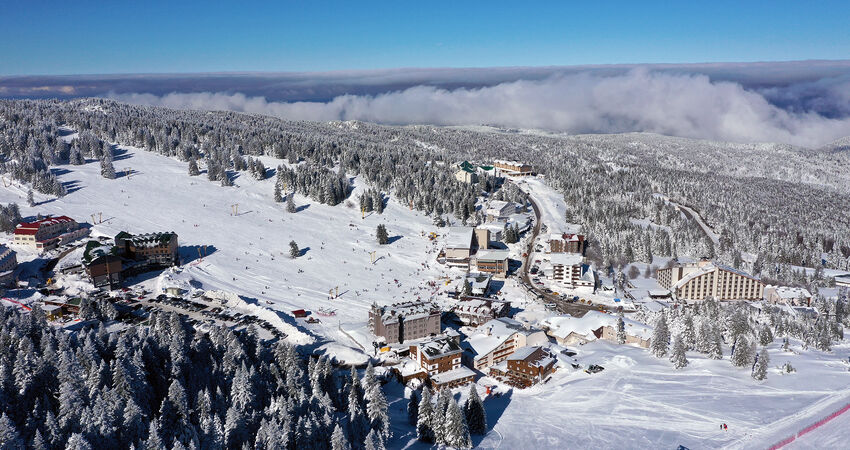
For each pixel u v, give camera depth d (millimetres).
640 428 108125
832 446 100812
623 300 196625
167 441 88875
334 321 165125
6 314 121875
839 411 113500
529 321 174625
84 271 180125
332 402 106812
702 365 139500
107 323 143875
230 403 101938
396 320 149125
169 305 162375
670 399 120625
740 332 155875
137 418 87438
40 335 114375
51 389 95625
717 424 109438
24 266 183125
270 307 169625
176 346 112688
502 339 145000
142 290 174000
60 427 84312
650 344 149750
